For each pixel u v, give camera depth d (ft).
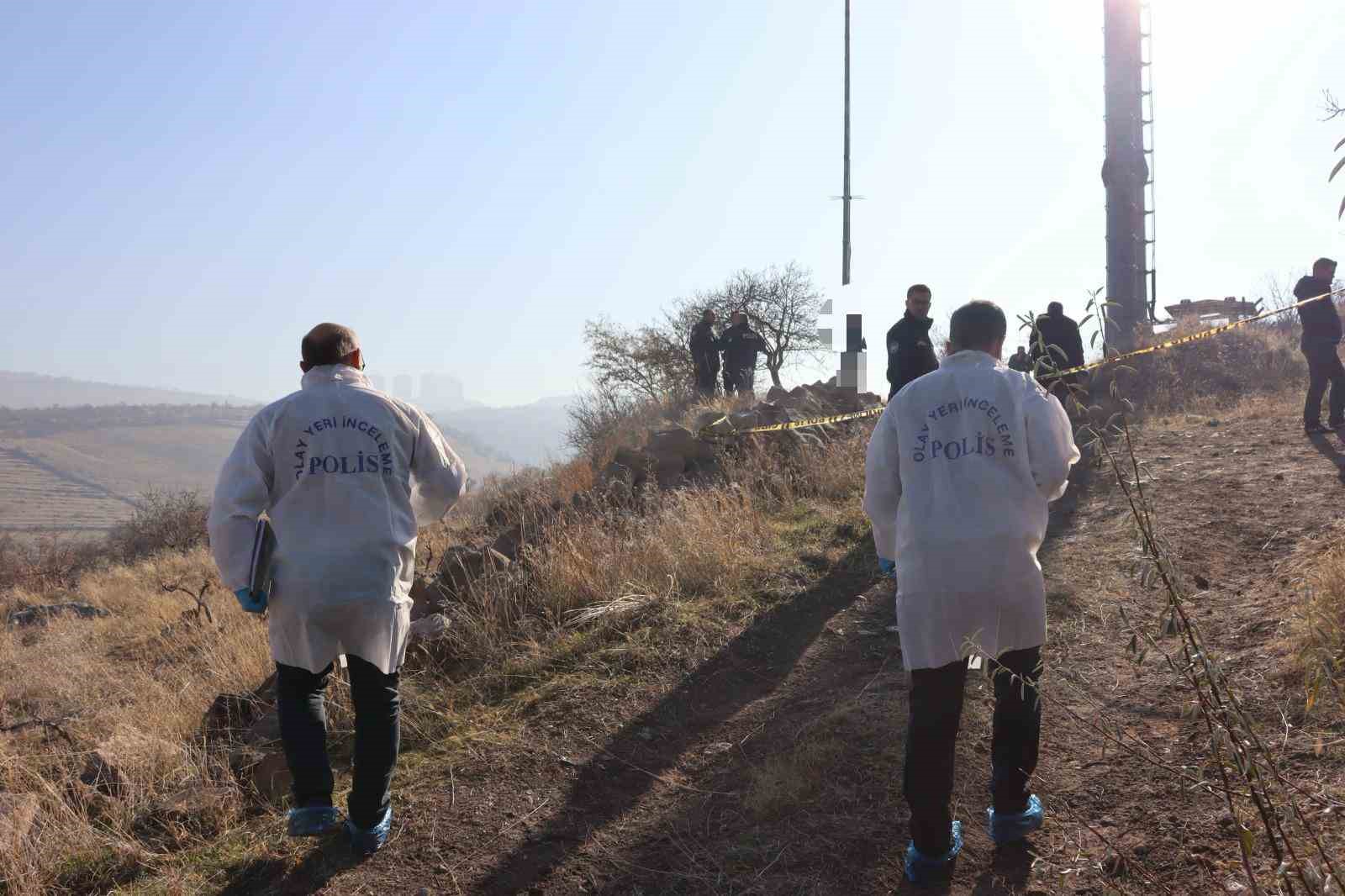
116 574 47.70
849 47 46.75
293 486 10.66
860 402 38.93
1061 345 28.35
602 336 73.15
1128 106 49.93
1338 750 10.71
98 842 12.14
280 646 10.68
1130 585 17.58
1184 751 11.51
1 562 60.54
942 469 9.61
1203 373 42.22
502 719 14.65
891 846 10.66
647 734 13.97
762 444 29.84
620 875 10.74
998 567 9.35
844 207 45.96
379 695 11.14
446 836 11.64
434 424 11.85
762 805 11.63
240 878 11.07
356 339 11.62
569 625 17.90
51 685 23.97
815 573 20.26
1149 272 54.03
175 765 14.32
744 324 49.90
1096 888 9.43
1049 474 9.49
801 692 14.94
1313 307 28.32
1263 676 12.78
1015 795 10.16
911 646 9.61
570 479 34.73
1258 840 9.50
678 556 20.27
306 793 10.81
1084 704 13.28
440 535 31.22
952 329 10.23
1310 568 16.30
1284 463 24.93
